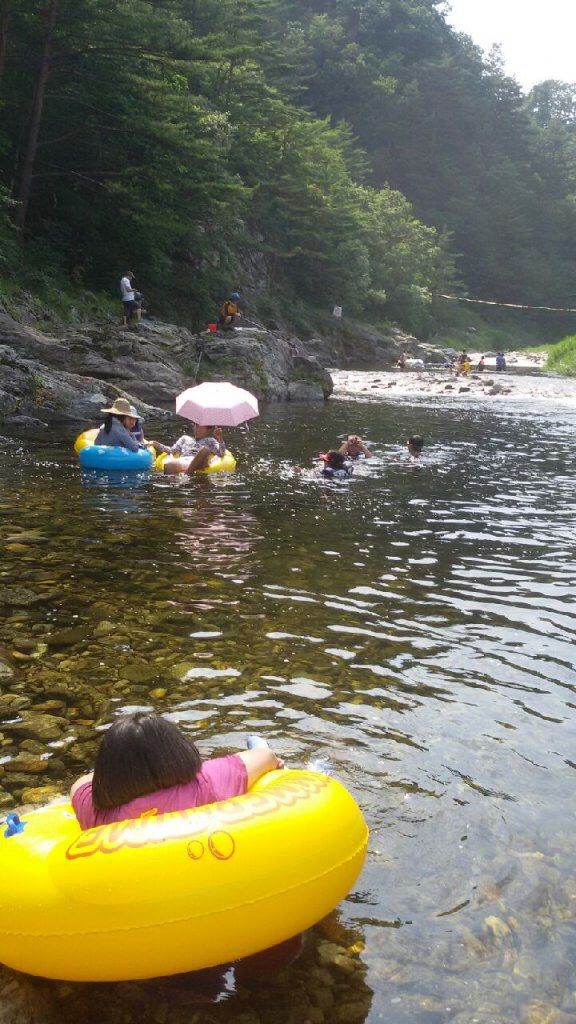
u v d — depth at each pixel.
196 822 2.46
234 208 35.50
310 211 51.72
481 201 96.06
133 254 33.03
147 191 29.91
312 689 4.51
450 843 3.18
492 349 75.31
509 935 2.72
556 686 4.67
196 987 2.51
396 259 63.62
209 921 2.35
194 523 8.39
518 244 96.75
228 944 2.40
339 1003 2.44
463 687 4.61
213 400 12.09
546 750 3.92
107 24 26.11
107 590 6.11
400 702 4.39
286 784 2.71
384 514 9.18
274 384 23.86
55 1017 2.40
